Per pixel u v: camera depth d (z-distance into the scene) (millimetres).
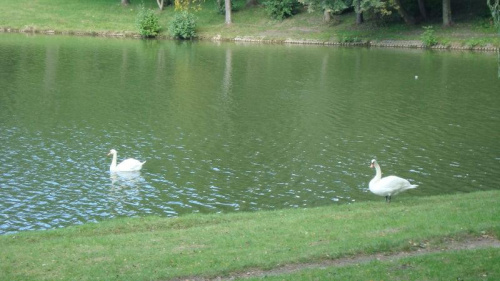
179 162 29422
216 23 78688
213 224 19125
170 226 19062
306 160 29766
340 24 75500
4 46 63531
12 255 15953
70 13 80250
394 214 18422
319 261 14844
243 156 30391
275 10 77812
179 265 14805
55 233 18406
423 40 67375
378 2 66812
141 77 49969
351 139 33375
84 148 31234
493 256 14266
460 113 39156
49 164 28703
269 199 24859
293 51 65688
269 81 49344
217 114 38594
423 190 25641
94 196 25062
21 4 82062
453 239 15836
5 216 22766
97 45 67250
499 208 18516
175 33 74688
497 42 64938
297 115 38562
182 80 49188
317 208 20469
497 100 42844
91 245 16672
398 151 31234
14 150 30469
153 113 38562
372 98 43469
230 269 14414
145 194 25344
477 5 73438
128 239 17109
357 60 59469
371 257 15008
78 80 48156
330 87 47188
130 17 79875
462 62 57781
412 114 38906
